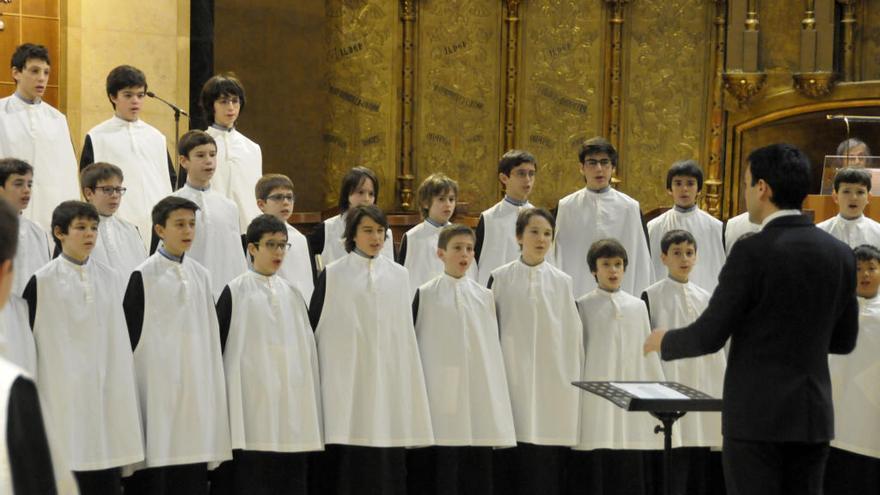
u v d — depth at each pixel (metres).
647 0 13.82
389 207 13.62
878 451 7.30
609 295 7.55
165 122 11.93
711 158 13.89
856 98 13.35
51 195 8.51
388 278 7.20
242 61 12.30
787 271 4.93
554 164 13.88
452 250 7.32
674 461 7.64
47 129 8.56
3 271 2.86
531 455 7.39
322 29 13.05
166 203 6.77
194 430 6.61
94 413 6.32
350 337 7.07
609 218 8.59
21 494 2.73
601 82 13.84
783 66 13.62
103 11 11.69
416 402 7.11
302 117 12.91
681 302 7.75
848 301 5.11
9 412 2.73
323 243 8.57
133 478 6.77
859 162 9.45
